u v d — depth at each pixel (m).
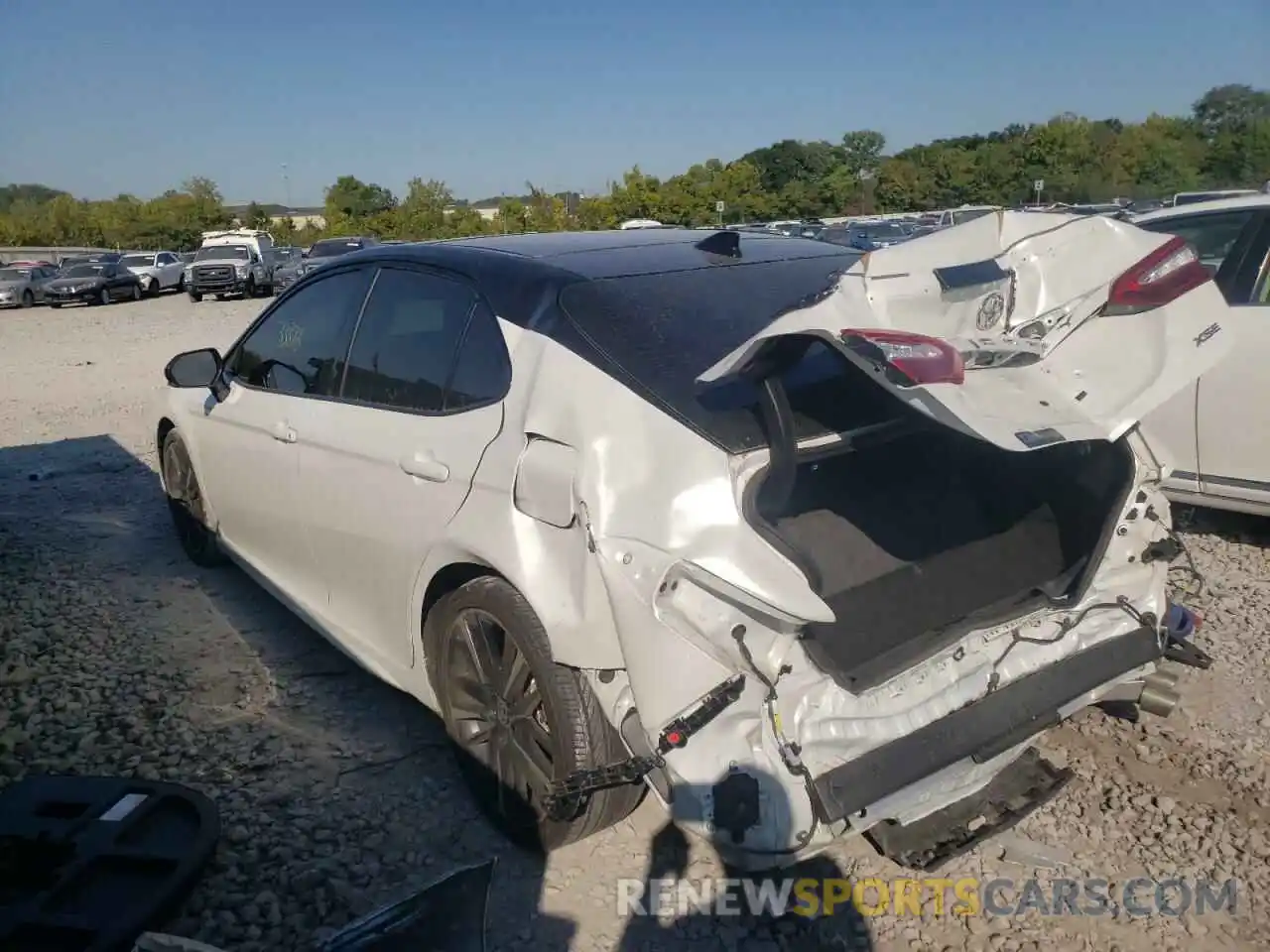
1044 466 3.19
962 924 2.78
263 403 4.14
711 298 3.02
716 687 2.28
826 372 2.73
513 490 2.74
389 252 3.72
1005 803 2.86
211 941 2.66
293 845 3.05
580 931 2.71
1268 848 3.09
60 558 5.50
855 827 2.38
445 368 3.18
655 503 2.37
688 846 3.03
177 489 5.31
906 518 3.21
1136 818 3.23
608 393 2.57
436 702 3.27
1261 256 5.22
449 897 2.21
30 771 3.42
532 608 2.71
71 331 21.39
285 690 4.00
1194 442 5.39
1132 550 3.08
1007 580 3.01
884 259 2.39
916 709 2.51
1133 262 2.56
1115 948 2.71
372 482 3.34
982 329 2.58
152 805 3.05
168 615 4.73
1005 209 2.67
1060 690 2.79
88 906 2.68
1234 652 4.30
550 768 2.85
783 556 2.28
